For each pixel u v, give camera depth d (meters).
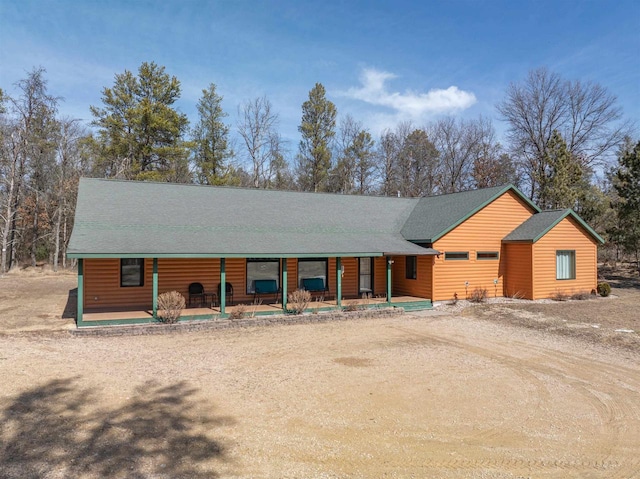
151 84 32.72
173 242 13.09
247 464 4.73
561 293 18.22
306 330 12.44
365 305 15.17
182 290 15.05
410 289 17.95
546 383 7.84
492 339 11.39
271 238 14.98
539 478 4.59
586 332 12.00
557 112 35.50
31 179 34.62
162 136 32.41
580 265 19.02
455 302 17.11
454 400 6.92
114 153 31.27
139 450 4.93
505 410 6.53
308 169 40.66
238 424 5.79
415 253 15.85
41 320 12.76
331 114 40.12
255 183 40.56
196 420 5.86
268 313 13.83
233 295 15.73
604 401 6.96
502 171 40.47
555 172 28.05
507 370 8.63
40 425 5.48
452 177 42.94
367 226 18.36
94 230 13.08
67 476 4.31
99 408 6.14
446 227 17.03
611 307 16.22
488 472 4.70
